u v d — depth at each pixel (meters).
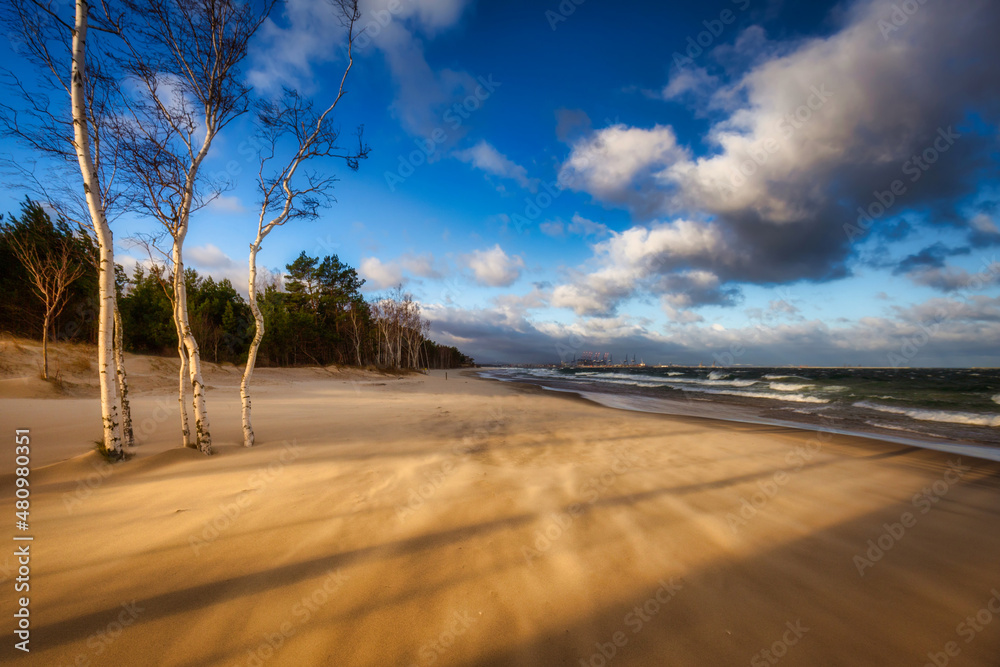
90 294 20.56
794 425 11.48
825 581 3.13
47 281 13.93
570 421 10.71
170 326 26.11
